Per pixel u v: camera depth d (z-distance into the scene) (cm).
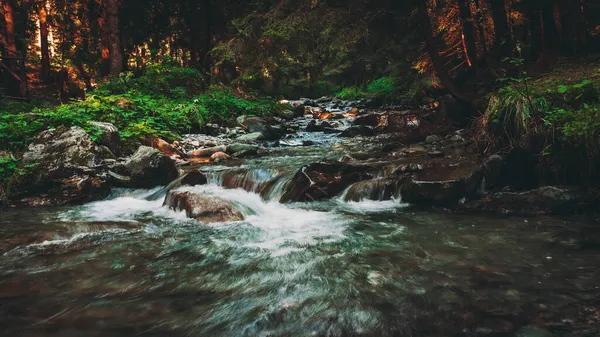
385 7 988
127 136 933
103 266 385
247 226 523
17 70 1630
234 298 314
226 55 1237
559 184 557
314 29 1018
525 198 534
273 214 581
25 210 621
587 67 886
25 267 382
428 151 831
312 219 546
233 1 2117
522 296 301
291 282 342
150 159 737
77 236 480
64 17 2622
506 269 352
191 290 330
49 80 2159
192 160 941
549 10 1263
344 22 989
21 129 820
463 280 333
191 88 1653
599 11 1406
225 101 1471
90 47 2816
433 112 1280
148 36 2555
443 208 570
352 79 3077
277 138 1291
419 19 948
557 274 337
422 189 585
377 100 2162
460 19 1088
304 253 414
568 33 1255
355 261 386
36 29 2698
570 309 280
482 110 915
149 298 316
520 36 1359
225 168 786
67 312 293
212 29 2209
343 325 271
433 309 288
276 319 281
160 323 277
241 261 395
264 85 2647
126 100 1121
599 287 311
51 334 262
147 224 535
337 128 1423
